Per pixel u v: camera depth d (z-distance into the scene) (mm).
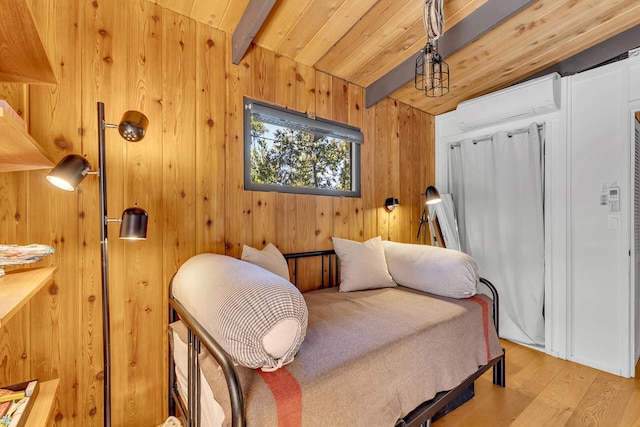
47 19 1387
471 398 1846
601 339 2242
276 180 2195
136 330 1587
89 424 1460
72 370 1424
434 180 3369
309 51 2150
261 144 2121
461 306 1742
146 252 1622
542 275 2533
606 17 1958
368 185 2709
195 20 1794
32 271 1179
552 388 1971
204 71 1821
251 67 2012
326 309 1693
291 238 2199
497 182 2787
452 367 1505
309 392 956
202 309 1075
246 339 927
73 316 1432
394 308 1708
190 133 1765
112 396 1514
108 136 1520
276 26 1898
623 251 2154
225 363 833
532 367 2258
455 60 2348
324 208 2395
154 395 1626
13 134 822
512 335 2715
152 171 1641
